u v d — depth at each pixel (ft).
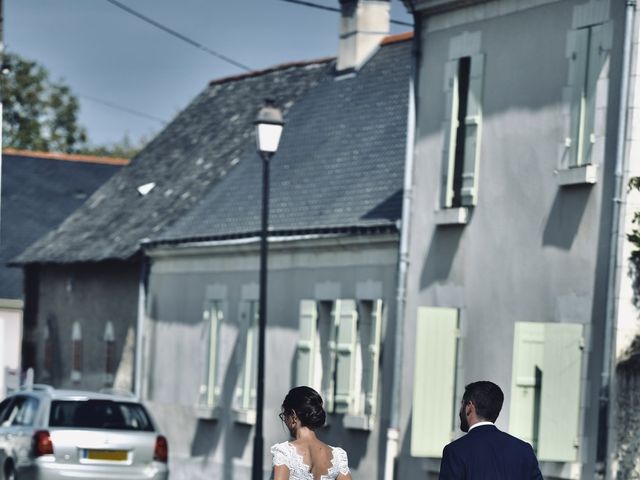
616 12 70.28
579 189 72.02
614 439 68.23
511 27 77.71
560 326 71.46
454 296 81.00
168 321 115.44
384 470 86.69
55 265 133.90
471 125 80.02
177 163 128.57
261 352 84.94
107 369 124.47
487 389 38.86
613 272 68.90
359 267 91.30
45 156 177.27
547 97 74.69
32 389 88.28
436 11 83.61
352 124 105.29
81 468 83.41
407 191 85.10
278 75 129.29
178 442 112.57
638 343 68.90
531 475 38.19
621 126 69.21
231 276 106.83
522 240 75.97
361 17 111.55
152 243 115.65
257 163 114.21
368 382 88.99
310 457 39.70
